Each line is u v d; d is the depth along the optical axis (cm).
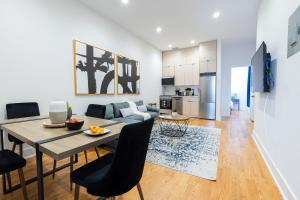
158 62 677
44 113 274
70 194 165
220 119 585
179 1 328
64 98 306
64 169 215
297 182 138
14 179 189
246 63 635
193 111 630
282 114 179
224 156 262
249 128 453
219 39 558
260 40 325
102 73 389
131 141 96
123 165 98
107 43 405
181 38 550
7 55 229
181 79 668
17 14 238
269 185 183
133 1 329
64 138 119
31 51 255
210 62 585
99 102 387
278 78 196
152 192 170
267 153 234
